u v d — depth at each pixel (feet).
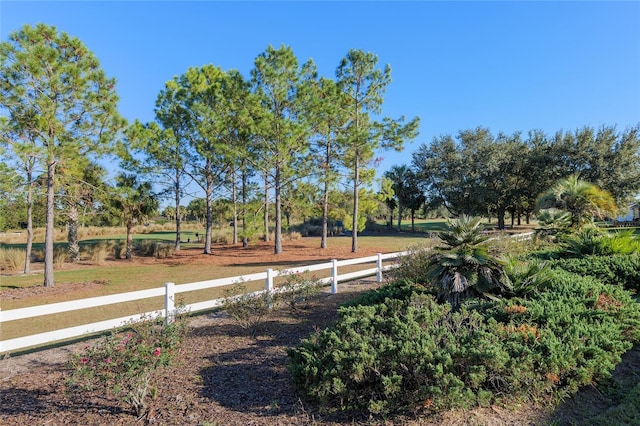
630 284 24.32
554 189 48.21
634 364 14.84
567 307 16.25
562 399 12.10
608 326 14.76
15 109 37.50
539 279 20.13
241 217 82.43
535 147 122.42
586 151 107.76
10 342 16.29
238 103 61.93
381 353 12.31
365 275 41.39
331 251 70.59
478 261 18.75
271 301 24.35
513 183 127.54
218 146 62.44
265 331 20.94
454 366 11.78
